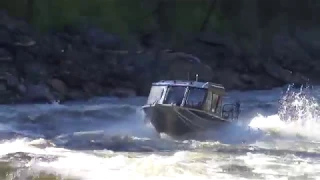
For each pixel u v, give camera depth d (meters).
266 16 191.88
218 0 184.38
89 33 155.12
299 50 184.88
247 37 187.25
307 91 157.50
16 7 156.88
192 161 57.09
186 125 77.44
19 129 87.25
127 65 146.25
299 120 100.12
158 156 60.22
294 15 194.25
